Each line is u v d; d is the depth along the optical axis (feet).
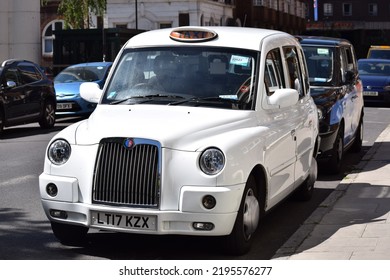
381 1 317.63
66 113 73.31
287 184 28.53
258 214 24.72
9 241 26.53
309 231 27.86
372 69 97.55
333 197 34.27
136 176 22.98
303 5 266.16
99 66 80.38
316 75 43.70
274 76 28.19
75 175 23.80
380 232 26.99
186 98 26.21
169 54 27.61
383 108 92.68
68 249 25.53
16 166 44.73
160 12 165.78
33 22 159.33
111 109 25.95
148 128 23.44
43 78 69.31
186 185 22.72
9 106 62.80
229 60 27.02
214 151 22.79
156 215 22.66
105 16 167.84
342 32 316.40
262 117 26.16
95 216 23.36
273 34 29.55
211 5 172.35
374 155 48.98
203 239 26.91
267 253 25.22
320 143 39.65
